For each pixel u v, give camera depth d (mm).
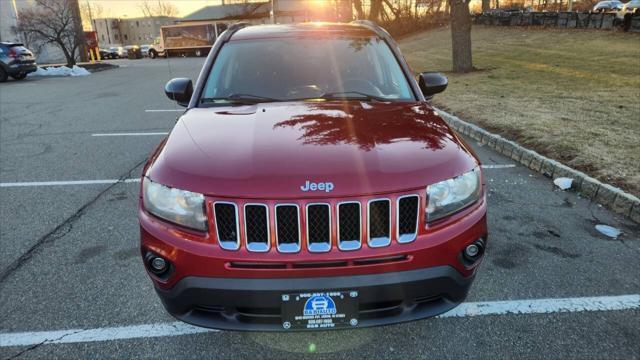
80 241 3645
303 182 1968
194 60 37500
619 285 2914
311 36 3553
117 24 114750
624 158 4840
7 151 6441
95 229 3859
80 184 5000
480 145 6188
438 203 2078
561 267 3133
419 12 42938
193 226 2035
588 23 23234
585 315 2635
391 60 3391
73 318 2686
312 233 1984
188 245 2016
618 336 2455
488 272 3092
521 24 29125
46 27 29031
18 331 2578
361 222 1970
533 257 3270
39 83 16469
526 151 5305
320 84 3145
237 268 1976
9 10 36656
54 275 3146
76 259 3361
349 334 2518
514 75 12094
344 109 2766
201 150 2240
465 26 13406
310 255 1958
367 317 2066
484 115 7270
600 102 7863
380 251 1982
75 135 7414
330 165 2055
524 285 2936
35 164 5793
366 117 2629
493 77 11938
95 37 37062
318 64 3291
